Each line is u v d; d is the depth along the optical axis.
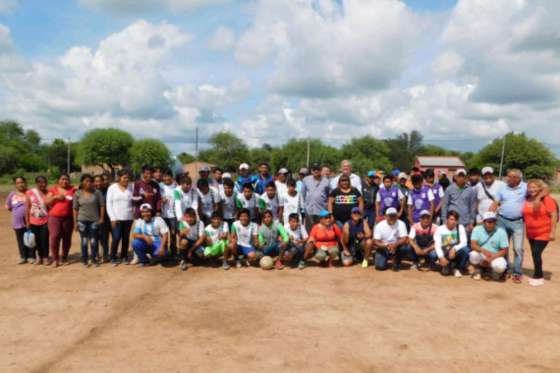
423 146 110.81
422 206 8.88
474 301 6.46
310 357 4.46
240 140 75.69
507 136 60.94
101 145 64.19
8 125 95.25
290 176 9.88
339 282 7.48
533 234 7.47
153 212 8.61
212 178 9.17
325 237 8.60
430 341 4.94
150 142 65.31
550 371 4.27
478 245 7.73
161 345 4.74
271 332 5.14
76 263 8.71
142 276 7.72
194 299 6.40
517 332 5.26
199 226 8.38
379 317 5.71
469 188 8.38
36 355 4.48
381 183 9.62
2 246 10.69
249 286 7.15
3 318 5.55
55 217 8.28
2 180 48.97
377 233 8.39
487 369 4.29
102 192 8.96
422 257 8.46
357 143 73.00
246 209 8.44
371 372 4.16
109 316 5.64
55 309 5.90
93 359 4.38
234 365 4.26
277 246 8.69
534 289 7.16
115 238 8.42
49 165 80.44
